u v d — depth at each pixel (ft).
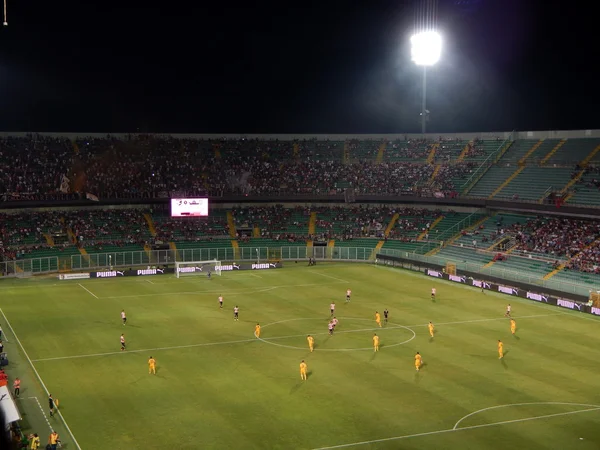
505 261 311.68
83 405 145.38
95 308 246.27
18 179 361.92
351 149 432.66
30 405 145.79
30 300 261.03
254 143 435.94
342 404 145.07
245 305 252.62
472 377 164.76
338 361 178.40
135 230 368.07
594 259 284.61
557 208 318.24
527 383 160.15
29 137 391.45
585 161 344.69
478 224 358.84
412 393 152.46
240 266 339.57
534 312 241.35
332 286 294.25
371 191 396.98
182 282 304.71
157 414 139.64
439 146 415.85
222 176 408.67
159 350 189.37
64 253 339.16
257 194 396.98
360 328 215.92
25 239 339.57
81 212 371.35
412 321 226.17
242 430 130.52
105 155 398.62
